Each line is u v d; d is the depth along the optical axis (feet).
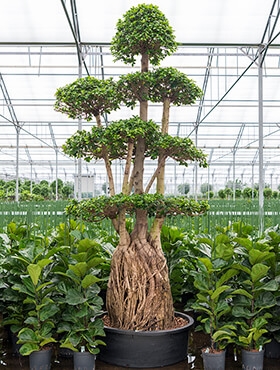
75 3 33.86
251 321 13.96
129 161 14.96
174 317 15.17
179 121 66.33
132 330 13.73
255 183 115.65
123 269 14.39
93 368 13.38
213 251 14.67
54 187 96.32
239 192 89.71
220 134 76.48
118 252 14.57
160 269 14.34
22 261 14.46
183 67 50.14
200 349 15.60
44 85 56.95
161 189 15.19
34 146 81.05
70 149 14.57
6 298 14.61
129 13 14.60
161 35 14.44
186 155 14.62
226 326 13.23
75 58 50.75
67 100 14.69
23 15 34.94
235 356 14.97
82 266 13.38
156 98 15.74
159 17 14.51
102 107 15.39
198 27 36.65
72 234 15.03
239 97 60.29
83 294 13.74
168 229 18.54
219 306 13.42
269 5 34.37
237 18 35.45
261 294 13.97
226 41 37.50
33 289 13.70
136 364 13.62
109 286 14.66
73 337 13.16
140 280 14.10
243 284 14.21
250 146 83.82
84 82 14.75
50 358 13.56
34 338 13.17
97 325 13.52
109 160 16.24
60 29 36.06
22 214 25.73
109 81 15.06
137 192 15.01
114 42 15.14
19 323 14.79
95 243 14.11
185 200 13.92
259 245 14.51
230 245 14.51
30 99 59.47
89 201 13.80
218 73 55.36
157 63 15.89
